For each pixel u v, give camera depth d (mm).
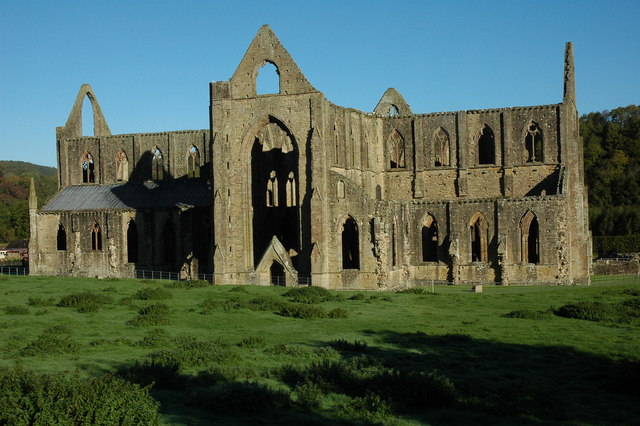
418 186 107250
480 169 105000
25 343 43781
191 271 103750
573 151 100812
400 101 122688
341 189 88375
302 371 35750
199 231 105000
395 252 91562
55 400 25062
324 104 89875
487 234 93125
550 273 89625
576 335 49000
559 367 39656
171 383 33469
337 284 87875
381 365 37406
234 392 30672
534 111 102562
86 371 35344
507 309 63000
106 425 24516
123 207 110375
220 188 91812
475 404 31203
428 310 62281
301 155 89438
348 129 97750
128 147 120750
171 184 116125
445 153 109312
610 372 37219
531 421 29344
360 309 62562
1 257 170000
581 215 99688
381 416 29469
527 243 91938
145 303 63938
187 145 117062
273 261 89000
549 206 89938
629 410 31188
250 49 92438
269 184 102750
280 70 91000
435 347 45000
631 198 166875
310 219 87812
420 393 31562
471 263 92875
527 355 42656
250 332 49562
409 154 108312
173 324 52688
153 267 107188
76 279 88688
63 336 46281
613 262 106250
